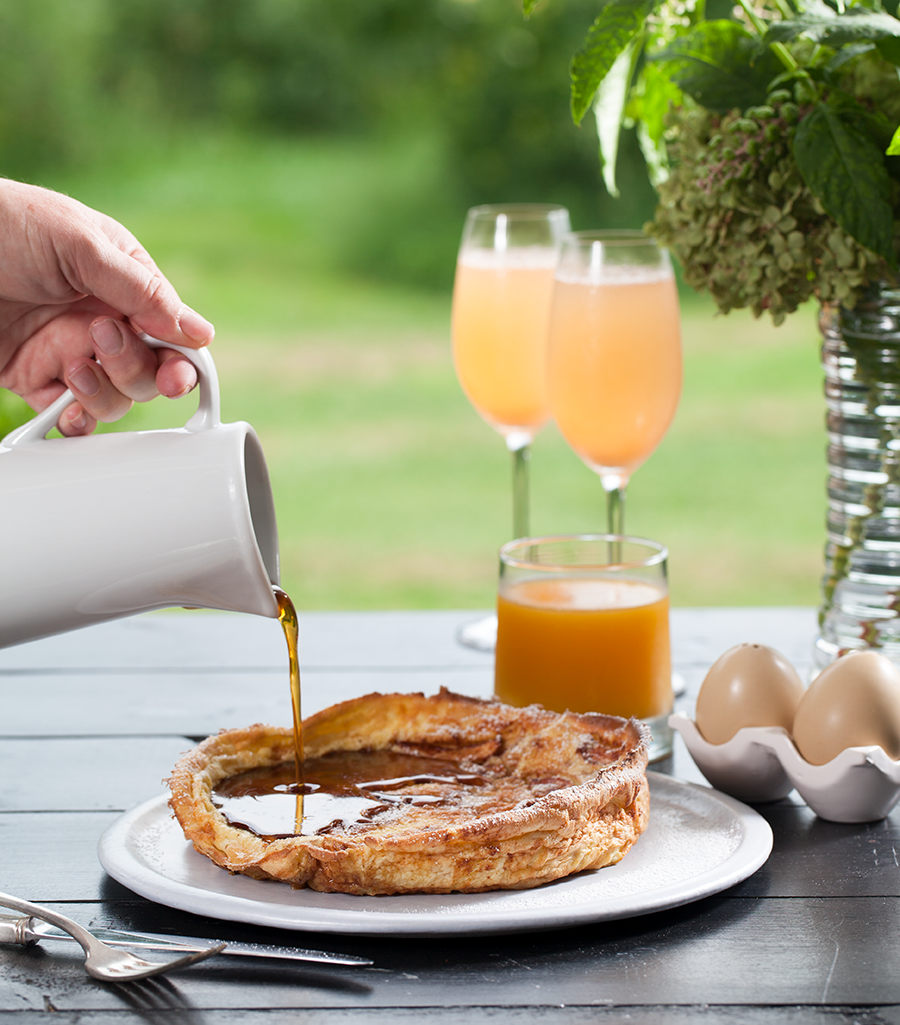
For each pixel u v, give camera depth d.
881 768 1.12
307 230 7.21
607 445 1.36
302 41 7.24
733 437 5.12
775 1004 1.01
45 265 1.12
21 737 1.25
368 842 1.05
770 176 1.20
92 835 1.14
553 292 1.37
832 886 1.09
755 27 1.24
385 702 1.17
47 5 7.12
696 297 6.32
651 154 1.36
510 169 6.88
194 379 1.12
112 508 1.07
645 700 1.22
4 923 1.05
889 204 1.20
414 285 7.07
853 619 1.25
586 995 1.02
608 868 1.08
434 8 7.00
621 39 1.23
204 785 1.10
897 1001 1.02
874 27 1.17
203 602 1.09
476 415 5.54
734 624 1.43
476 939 1.05
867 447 1.24
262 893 1.06
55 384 1.23
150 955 1.04
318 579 3.98
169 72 7.34
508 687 1.23
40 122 7.17
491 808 1.10
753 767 1.16
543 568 1.23
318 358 6.16
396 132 7.20
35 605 1.08
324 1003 1.02
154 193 7.34
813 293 1.23
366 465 4.95
